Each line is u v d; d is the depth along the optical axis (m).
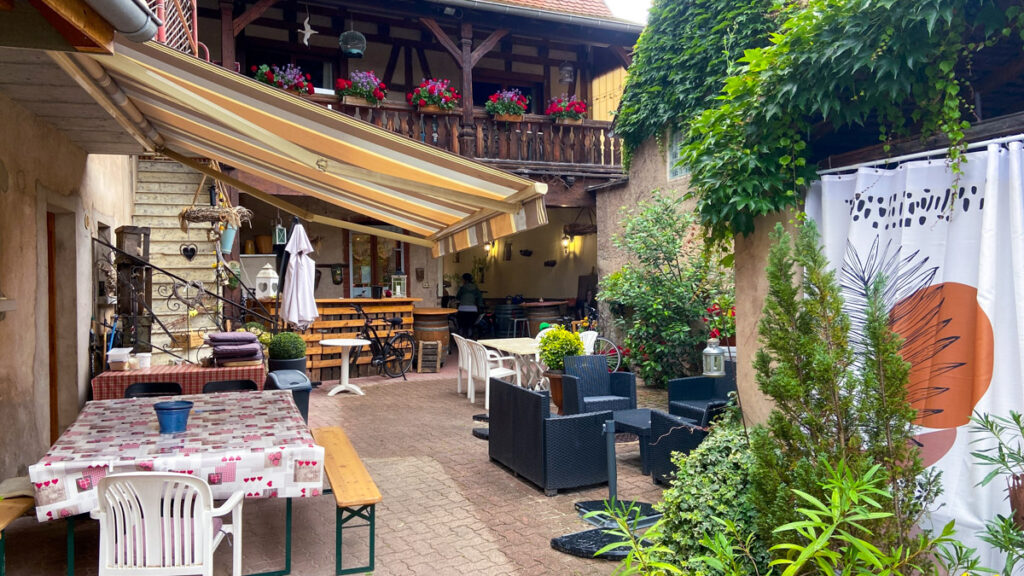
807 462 2.60
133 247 8.51
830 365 2.62
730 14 9.38
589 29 14.24
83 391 7.00
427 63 15.66
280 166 5.98
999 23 3.10
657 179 11.29
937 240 3.23
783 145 3.76
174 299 9.86
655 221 10.28
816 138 3.91
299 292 9.38
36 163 5.50
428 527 4.93
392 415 9.03
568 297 17.84
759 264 4.10
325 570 4.18
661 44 10.70
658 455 5.74
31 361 5.43
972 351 3.09
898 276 3.36
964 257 3.13
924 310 3.26
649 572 2.71
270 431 4.22
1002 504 2.94
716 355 6.06
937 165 3.24
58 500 3.43
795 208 3.84
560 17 13.21
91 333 7.54
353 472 4.54
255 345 7.13
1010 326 2.96
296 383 6.78
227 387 6.63
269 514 5.21
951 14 3.05
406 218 6.49
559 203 13.36
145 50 3.68
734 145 3.92
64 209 6.33
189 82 3.96
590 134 13.83
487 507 5.36
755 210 3.78
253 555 4.39
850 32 3.36
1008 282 2.97
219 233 9.68
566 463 5.69
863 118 3.68
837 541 2.54
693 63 10.11
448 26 14.00
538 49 16.62
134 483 3.22
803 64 3.59
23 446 5.26
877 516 2.15
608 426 5.03
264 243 14.42
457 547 4.55
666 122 10.84
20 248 5.17
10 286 4.99
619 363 11.27
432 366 13.31
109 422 4.49
